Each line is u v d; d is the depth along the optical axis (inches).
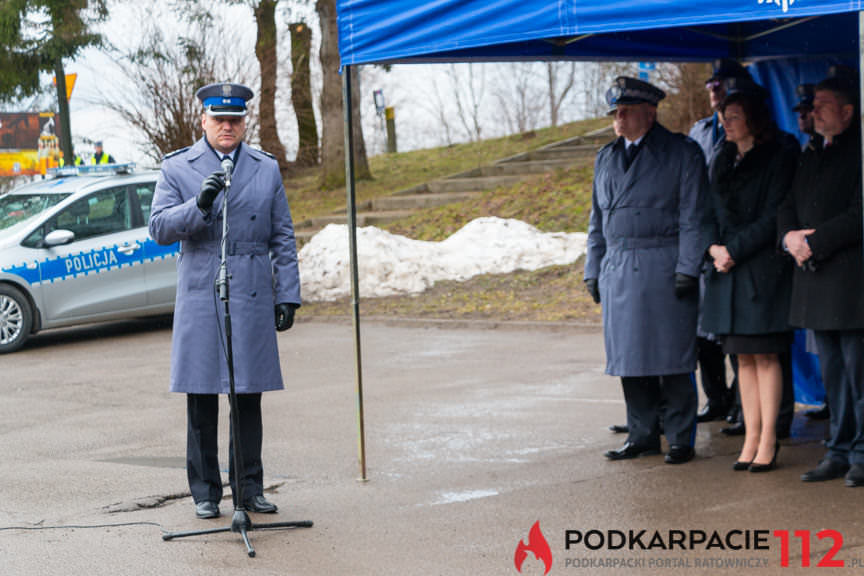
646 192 228.4
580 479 219.6
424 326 473.1
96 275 461.7
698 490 207.3
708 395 273.6
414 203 771.4
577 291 514.9
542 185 722.8
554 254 587.2
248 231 195.6
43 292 447.2
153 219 193.3
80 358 424.2
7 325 439.5
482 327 458.9
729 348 218.2
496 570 165.9
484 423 279.4
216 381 194.7
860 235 196.9
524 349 401.4
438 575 164.2
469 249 599.5
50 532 193.0
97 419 304.5
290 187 938.7
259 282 196.2
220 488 204.1
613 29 182.2
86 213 465.4
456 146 1072.2
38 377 381.4
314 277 573.3
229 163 186.2
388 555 174.4
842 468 211.2
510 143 1010.1
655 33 264.8
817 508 191.3
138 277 473.7
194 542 184.4
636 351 228.2
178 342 195.8
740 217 217.0
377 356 400.8
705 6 172.7
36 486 228.4
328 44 887.1
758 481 212.1
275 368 198.2
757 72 284.4
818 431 256.8
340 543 181.8
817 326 202.7
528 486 215.3
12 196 479.2
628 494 206.5
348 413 299.1
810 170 205.6
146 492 221.8
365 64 227.5
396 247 585.9
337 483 223.8
